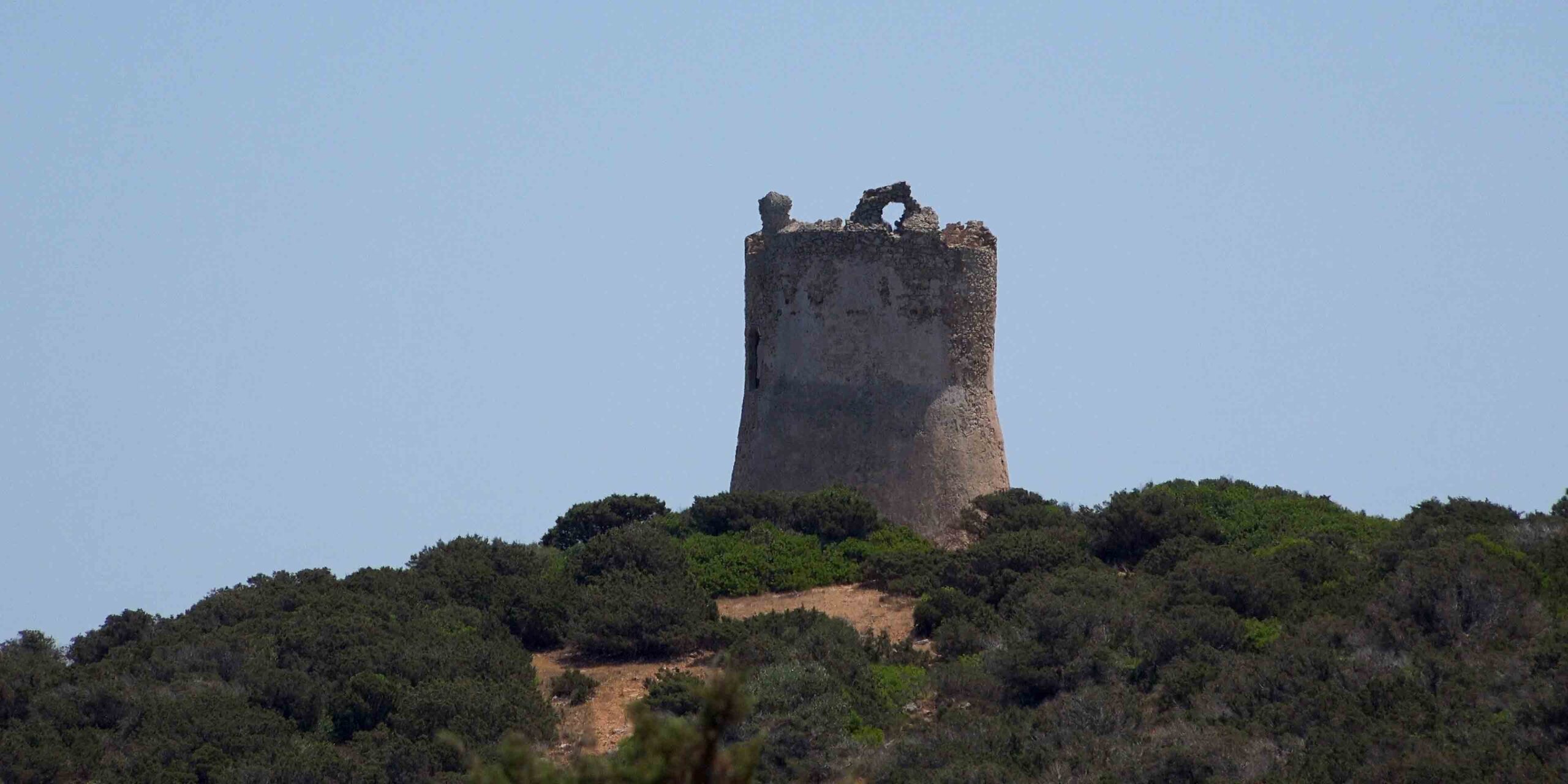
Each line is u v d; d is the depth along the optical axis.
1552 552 143.62
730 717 62.00
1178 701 127.50
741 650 139.12
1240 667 128.38
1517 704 118.12
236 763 129.12
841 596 156.25
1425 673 124.56
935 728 126.94
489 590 160.00
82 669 146.75
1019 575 152.00
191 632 152.75
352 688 137.75
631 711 63.91
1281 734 119.81
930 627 147.50
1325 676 127.00
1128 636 137.25
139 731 135.50
